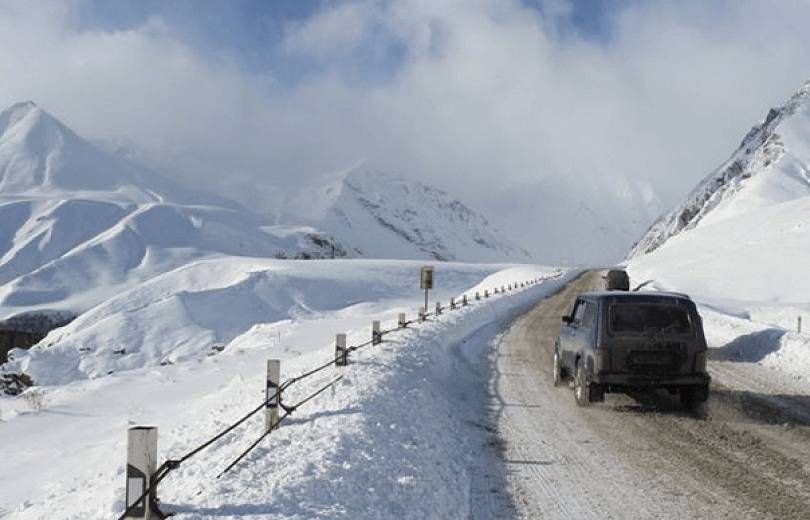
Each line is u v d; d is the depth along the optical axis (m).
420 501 6.57
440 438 9.26
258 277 108.12
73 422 16.05
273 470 6.67
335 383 11.44
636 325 11.49
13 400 21.11
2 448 13.65
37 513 7.94
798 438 9.62
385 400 10.32
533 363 18.27
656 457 8.69
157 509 5.10
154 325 87.75
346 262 131.75
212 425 9.96
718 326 24.73
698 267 68.31
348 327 38.97
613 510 6.75
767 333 19.67
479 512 6.75
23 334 155.00
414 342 17.94
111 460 10.93
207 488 6.08
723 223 102.62
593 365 11.52
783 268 61.56
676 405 12.23
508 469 8.23
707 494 7.18
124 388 20.80
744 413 11.45
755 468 8.12
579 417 11.22
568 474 7.99
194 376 22.70
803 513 6.55
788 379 15.03
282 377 13.55
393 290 108.06
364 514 5.82
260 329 43.97
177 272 128.12
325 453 7.25
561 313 36.81
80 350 80.25
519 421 10.94
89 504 7.38
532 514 6.67
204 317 91.94
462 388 14.26
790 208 93.38
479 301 40.88
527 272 94.81
